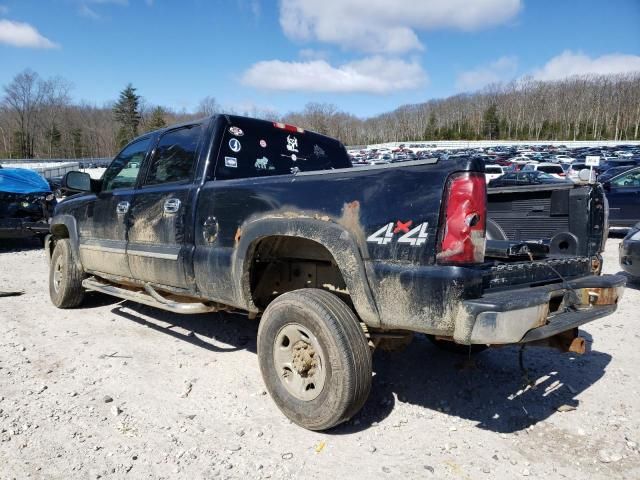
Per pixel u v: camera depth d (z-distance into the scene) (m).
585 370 3.98
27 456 2.69
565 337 3.08
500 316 2.34
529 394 3.55
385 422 3.14
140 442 2.85
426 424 3.12
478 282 2.45
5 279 7.36
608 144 90.75
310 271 3.60
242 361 4.07
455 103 152.88
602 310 3.07
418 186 2.54
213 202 3.53
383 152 79.00
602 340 4.69
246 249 3.24
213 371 3.86
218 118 3.95
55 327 4.93
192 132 4.09
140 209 4.21
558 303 2.96
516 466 2.68
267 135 4.30
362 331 2.85
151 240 4.11
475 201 2.42
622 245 6.81
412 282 2.51
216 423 3.08
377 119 152.12
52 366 3.93
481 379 3.80
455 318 2.43
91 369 3.87
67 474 2.54
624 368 4.01
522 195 3.93
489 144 99.19
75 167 49.75
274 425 3.06
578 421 3.17
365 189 2.74
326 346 2.79
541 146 89.19
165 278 3.97
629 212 11.77
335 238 2.79
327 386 2.80
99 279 5.30
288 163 4.40
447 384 3.71
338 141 5.08
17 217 10.19
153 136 4.51
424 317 2.51
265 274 3.73
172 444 2.83
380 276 2.63
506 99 144.00
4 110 93.12
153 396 3.43
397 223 2.59
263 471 2.60
